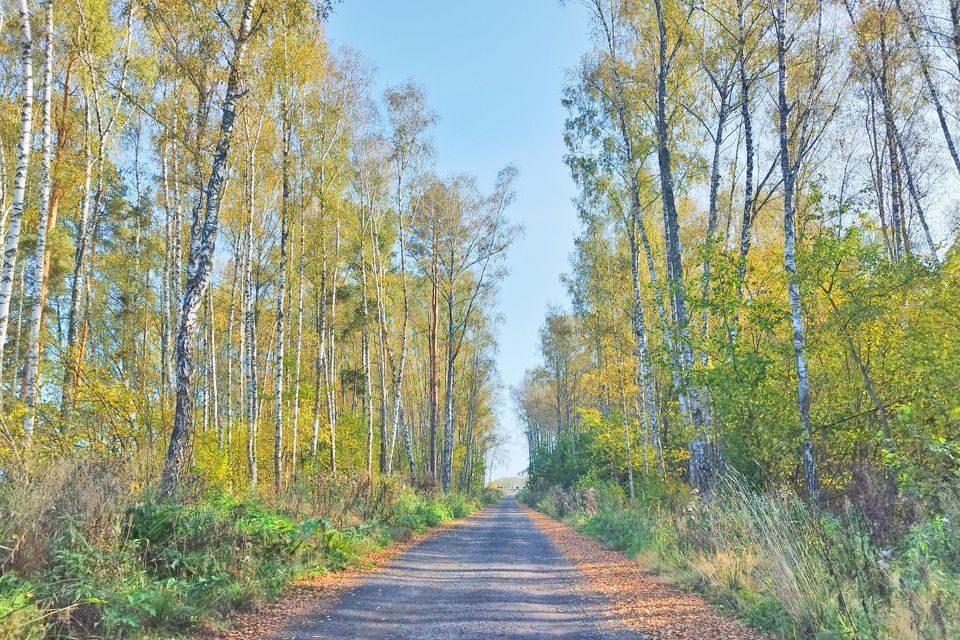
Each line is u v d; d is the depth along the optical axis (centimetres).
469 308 3344
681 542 1065
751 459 1138
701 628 605
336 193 2344
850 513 666
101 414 1136
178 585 617
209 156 1388
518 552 1374
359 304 2889
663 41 1658
